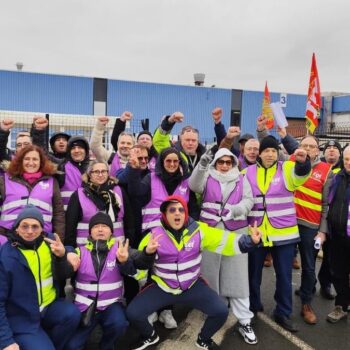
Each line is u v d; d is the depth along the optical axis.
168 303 3.67
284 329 4.21
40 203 3.81
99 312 3.50
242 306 4.00
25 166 3.87
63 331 3.27
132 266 3.46
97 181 3.83
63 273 3.30
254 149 5.35
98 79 29.77
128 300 4.25
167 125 5.31
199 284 3.73
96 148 5.31
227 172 4.13
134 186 3.99
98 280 3.44
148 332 3.73
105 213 3.62
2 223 3.77
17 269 3.09
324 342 3.97
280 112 4.84
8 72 27.92
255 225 3.62
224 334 4.11
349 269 4.38
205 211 4.17
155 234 3.61
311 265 4.40
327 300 5.02
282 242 4.05
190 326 4.24
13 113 9.34
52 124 9.84
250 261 4.33
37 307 3.18
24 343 3.08
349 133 13.22
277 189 4.05
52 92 28.88
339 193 4.24
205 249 3.88
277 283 4.25
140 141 5.13
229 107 32.69
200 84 32.59
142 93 30.73
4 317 3.04
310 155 4.45
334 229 4.29
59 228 3.89
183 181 4.20
